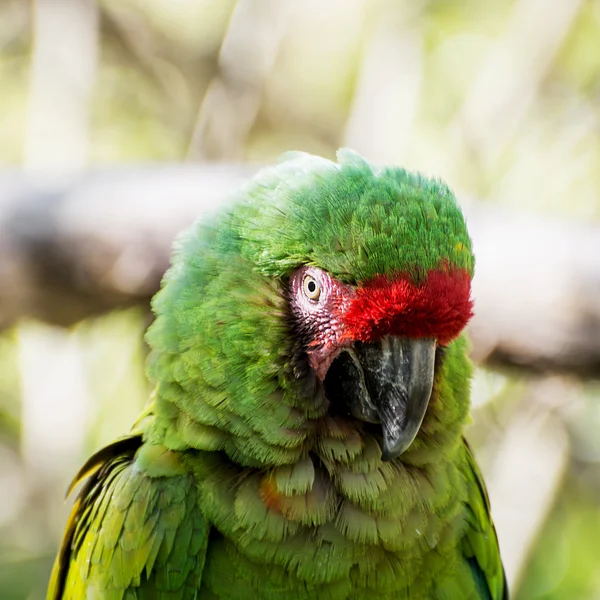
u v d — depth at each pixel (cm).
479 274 1175
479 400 1639
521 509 1562
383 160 1867
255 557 718
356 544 721
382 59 1953
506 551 1549
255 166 1322
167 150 2038
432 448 750
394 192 690
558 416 1600
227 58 1911
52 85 1870
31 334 1709
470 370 777
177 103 2070
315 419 732
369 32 2048
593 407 1612
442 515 755
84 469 840
